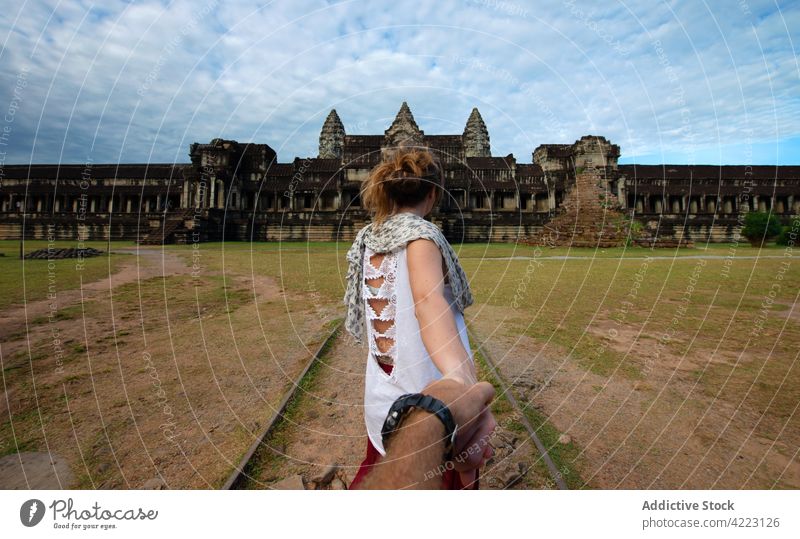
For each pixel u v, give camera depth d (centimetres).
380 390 143
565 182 3738
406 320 134
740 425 321
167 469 260
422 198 150
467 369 108
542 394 379
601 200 3406
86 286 1019
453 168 3762
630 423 323
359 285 164
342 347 526
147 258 1812
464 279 143
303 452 282
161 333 596
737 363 468
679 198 4231
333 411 343
